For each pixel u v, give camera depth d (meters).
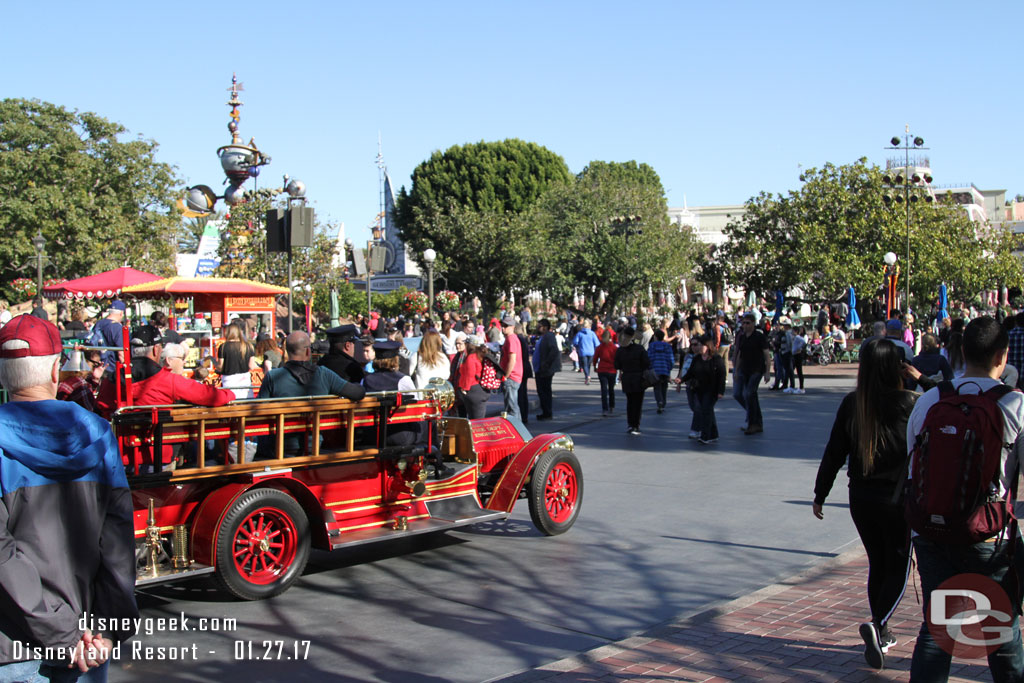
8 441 2.92
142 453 5.79
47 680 3.03
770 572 6.71
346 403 6.68
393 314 38.75
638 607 5.97
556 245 47.03
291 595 6.33
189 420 5.85
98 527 3.04
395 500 7.18
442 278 48.97
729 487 9.86
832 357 29.66
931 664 3.81
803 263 34.78
